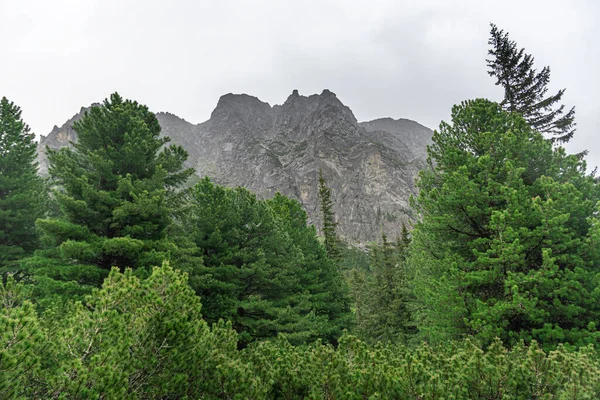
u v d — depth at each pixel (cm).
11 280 514
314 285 2075
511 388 452
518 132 1012
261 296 1662
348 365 520
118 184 1310
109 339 449
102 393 382
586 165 909
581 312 744
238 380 484
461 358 558
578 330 731
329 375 497
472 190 913
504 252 794
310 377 513
